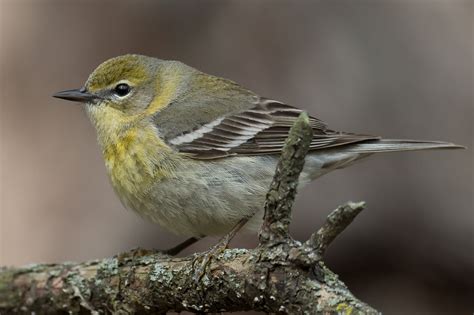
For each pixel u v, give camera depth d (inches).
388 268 530.0
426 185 517.0
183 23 605.6
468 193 515.2
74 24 627.8
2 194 560.1
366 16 573.9
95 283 369.7
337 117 536.1
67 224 546.3
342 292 286.0
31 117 598.5
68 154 577.6
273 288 295.1
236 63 576.4
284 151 293.9
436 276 526.3
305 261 288.7
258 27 587.8
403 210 518.0
